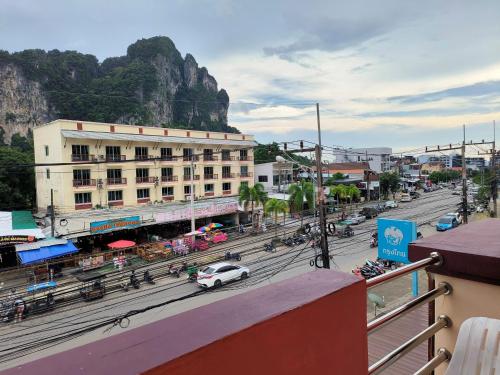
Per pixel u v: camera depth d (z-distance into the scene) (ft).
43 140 86.99
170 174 99.50
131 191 90.48
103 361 2.49
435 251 5.58
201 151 105.70
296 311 3.40
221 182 110.73
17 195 90.79
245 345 3.00
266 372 3.16
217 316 3.21
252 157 119.14
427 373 5.37
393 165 207.92
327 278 4.21
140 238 82.43
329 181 124.06
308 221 92.07
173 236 87.15
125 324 38.47
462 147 60.18
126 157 89.56
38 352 32.48
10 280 53.98
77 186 81.15
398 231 42.65
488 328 4.40
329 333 3.74
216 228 85.35
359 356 4.11
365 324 4.22
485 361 4.27
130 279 48.24
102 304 43.55
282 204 82.53
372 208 106.93
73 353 2.59
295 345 3.41
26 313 38.42
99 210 81.87
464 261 5.31
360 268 53.72
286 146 39.60
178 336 2.85
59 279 52.37
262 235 80.18
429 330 5.43
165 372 2.49
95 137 81.56
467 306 5.43
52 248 58.54
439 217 97.30
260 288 3.93
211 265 51.42
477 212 108.78
